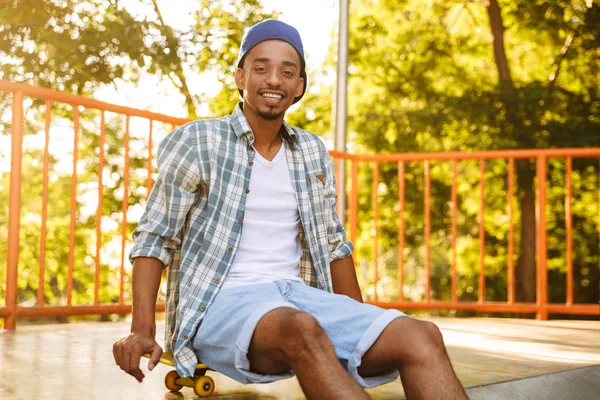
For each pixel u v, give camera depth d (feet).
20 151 13.35
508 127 43.96
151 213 7.32
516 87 46.16
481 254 18.54
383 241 52.24
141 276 7.07
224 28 40.40
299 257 7.74
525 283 45.55
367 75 52.44
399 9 52.13
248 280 7.30
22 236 46.09
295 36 7.68
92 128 44.86
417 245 52.39
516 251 50.01
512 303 18.24
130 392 7.82
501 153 18.66
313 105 55.42
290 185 7.68
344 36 22.85
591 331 15.12
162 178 7.35
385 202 51.34
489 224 50.85
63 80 36.40
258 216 7.52
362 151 51.75
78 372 9.02
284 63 7.55
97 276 14.62
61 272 46.68
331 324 6.78
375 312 6.70
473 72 51.24
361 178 51.75
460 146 47.24
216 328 6.93
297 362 5.96
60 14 35.65
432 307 18.75
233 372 6.96
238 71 7.83
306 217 7.68
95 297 14.60
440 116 46.42
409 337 6.36
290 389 8.30
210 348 7.06
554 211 46.21
